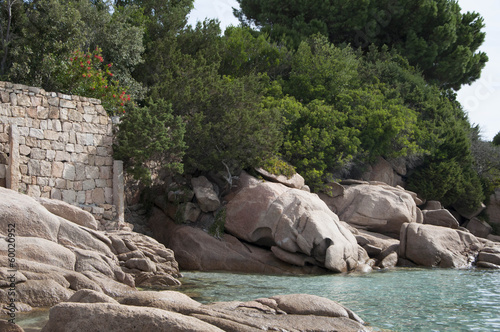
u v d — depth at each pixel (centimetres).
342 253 1892
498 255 2184
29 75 2120
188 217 2088
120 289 1139
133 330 601
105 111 1897
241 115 2264
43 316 877
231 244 1997
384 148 3191
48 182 1684
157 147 1894
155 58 2767
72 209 1430
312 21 4300
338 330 748
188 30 3222
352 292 1346
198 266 1934
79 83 2105
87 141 1817
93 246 1327
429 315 1036
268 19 4553
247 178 2230
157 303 761
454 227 2708
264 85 3102
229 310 791
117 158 1912
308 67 3312
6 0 2244
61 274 1070
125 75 2602
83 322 618
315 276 1752
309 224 1923
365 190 2614
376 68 3894
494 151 4056
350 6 4347
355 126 3061
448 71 4659
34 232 1212
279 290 1366
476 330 909
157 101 2055
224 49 3244
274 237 1923
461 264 2153
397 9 4450
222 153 2181
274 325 728
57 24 2236
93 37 2580
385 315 1032
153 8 3641
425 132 3403
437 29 4488
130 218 2177
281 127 2667
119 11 3039
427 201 3344
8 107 1617
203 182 2186
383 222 2478
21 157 1620
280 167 2348
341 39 4550
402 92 3766
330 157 2750
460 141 3656
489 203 3741
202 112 2222
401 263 2203
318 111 2864
